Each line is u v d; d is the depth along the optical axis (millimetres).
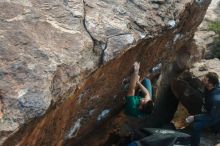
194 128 6117
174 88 7250
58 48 3734
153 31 4816
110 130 5742
